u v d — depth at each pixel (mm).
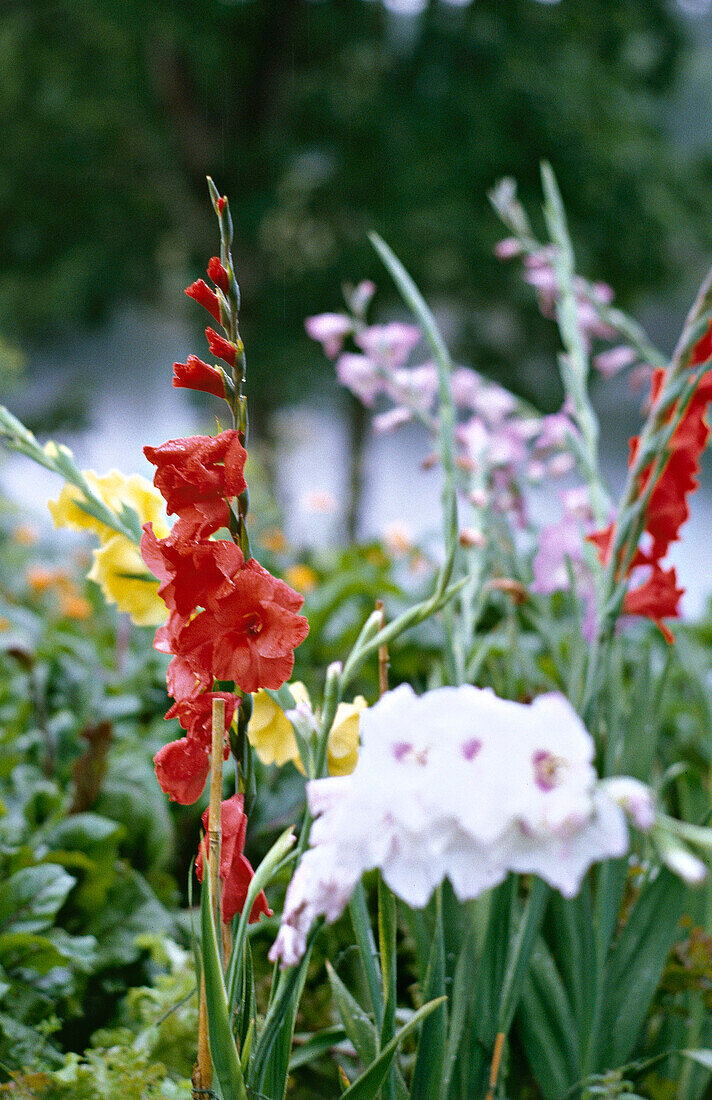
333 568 5500
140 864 2570
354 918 1779
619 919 2209
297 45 14703
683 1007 2166
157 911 2340
